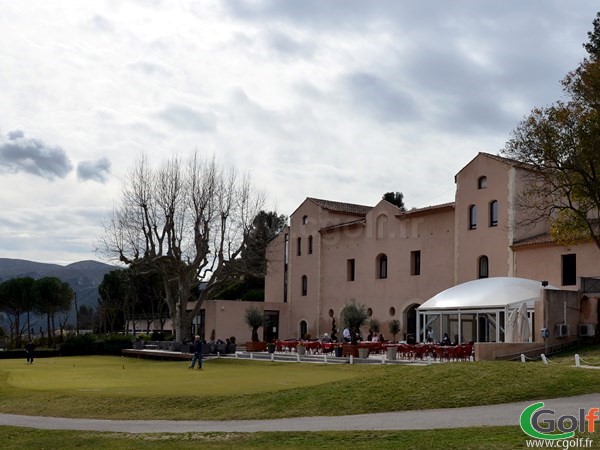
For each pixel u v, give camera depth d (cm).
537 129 3419
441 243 5059
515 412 1769
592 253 3997
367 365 3450
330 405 2044
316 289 6250
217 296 8531
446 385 2131
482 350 3266
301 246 6531
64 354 6134
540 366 2350
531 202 4450
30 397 2505
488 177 4669
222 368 3844
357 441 1481
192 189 5562
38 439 1750
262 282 8712
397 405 1994
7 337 8956
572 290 3800
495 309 3756
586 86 3397
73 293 9694
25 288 8919
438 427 1602
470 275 4725
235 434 1672
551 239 4181
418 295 5209
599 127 3309
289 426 1772
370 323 5528
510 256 4441
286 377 3003
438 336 4747
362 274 5762
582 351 3422
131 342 6222
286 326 6600
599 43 3953
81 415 2167
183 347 5031
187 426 1884
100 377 3306
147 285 9112
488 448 1293
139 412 2148
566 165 3384
